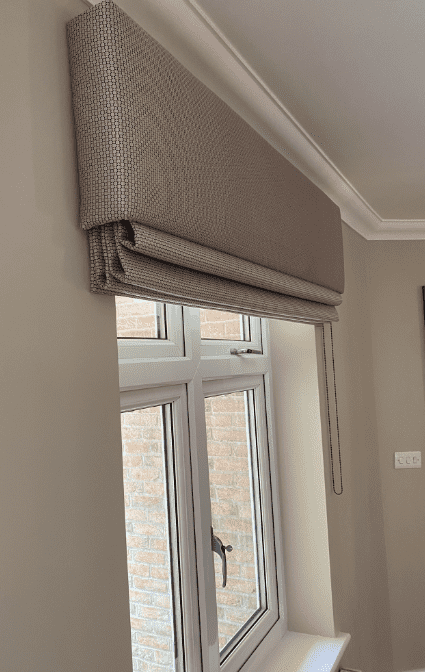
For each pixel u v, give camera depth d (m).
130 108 0.90
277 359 2.30
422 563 3.26
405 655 3.22
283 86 1.60
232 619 1.86
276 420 2.28
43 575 0.80
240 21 1.28
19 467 0.78
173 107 1.04
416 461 3.29
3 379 0.76
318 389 2.24
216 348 1.83
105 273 0.93
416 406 3.33
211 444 1.82
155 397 1.42
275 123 1.76
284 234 1.63
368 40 1.38
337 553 2.32
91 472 0.91
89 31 0.90
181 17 1.21
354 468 2.75
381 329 3.36
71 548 0.86
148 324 1.46
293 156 2.01
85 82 0.90
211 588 1.62
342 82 1.59
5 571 0.74
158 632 1.42
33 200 0.84
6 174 0.79
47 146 0.87
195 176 1.11
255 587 2.06
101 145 0.89
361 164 2.28
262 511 2.13
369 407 3.19
